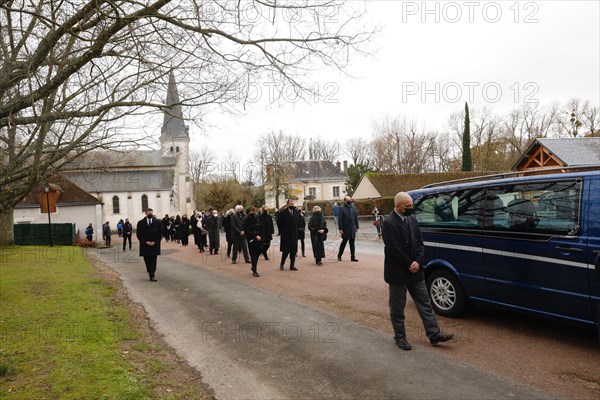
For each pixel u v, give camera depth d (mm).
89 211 34688
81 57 5332
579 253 4797
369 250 16391
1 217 22797
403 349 5199
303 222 14812
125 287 10453
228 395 4219
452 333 5727
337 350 5309
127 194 62219
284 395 4188
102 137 9594
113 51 5816
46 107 7828
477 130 53531
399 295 5246
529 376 4305
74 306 7988
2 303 8289
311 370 4754
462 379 4297
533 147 22047
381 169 54719
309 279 10211
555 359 4703
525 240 5398
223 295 8938
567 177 5109
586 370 4395
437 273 6691
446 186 6754
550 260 5102
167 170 67188
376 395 4074
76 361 4980
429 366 4660
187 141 69250
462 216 6336
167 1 5207
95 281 11008
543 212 5281
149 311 7875
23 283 10516
